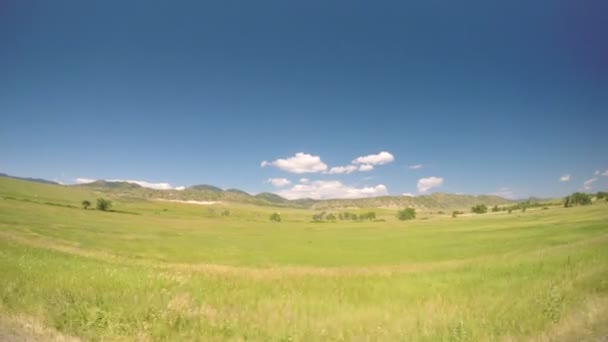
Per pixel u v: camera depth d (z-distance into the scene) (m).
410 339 10.00
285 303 13.54
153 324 10.35
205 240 82.94
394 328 10.84
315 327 11.03
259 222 190.75
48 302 10.92
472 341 9.70
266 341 9.83
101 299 11.84
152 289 14.09
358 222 199.62
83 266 17.88
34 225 69.88
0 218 75.62
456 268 22.84
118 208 189.88
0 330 8.45
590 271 15.45
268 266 46.00
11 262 16.75
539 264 20.05
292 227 153.38
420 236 91.31
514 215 151.38
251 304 13.23
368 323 11.45
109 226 93.56
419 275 20.30
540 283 14.84
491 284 16.47
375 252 62.97
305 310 12.77
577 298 11.95
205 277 18.30
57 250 27.36
